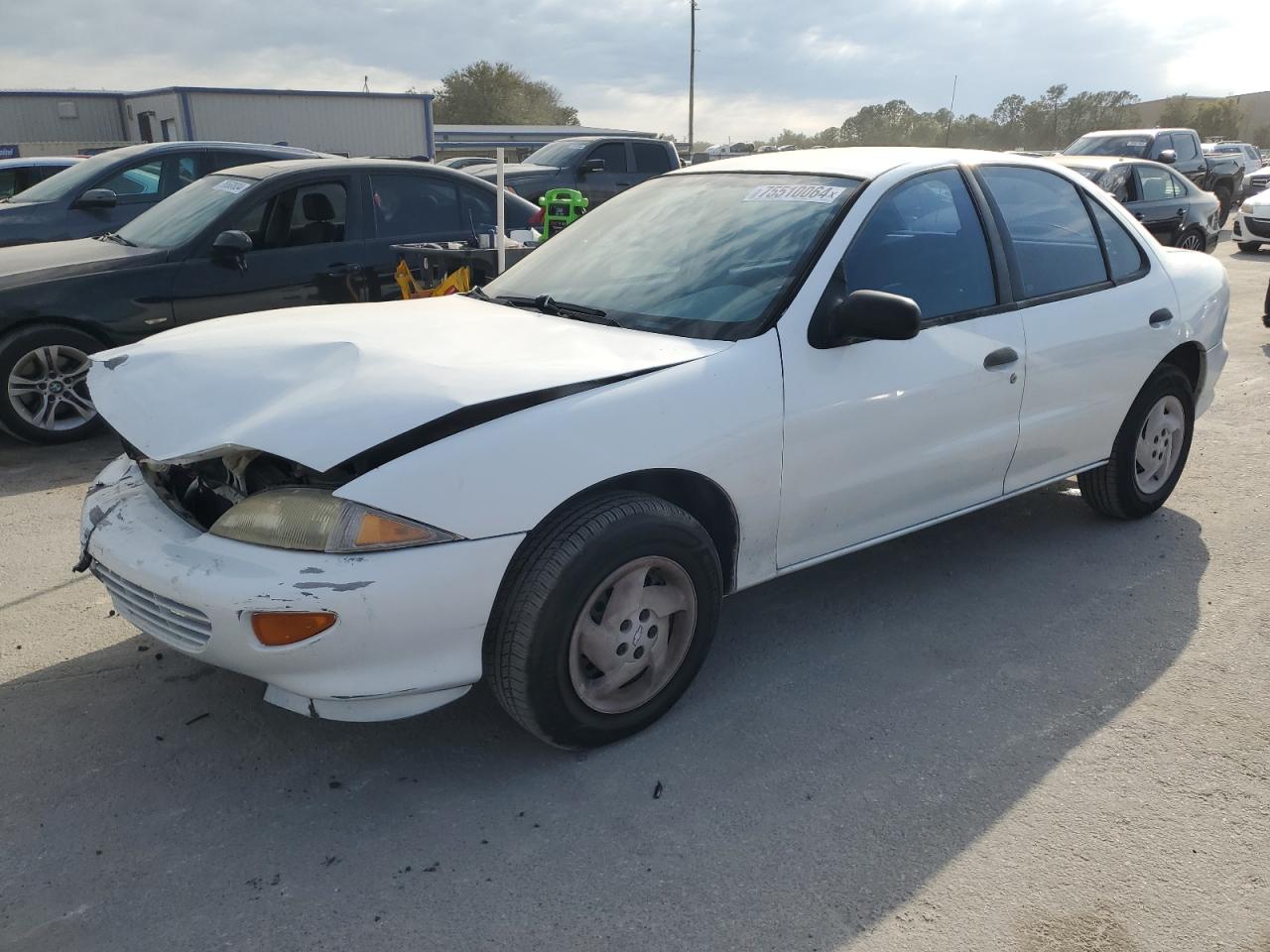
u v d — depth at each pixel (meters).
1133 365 4.20
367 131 29.16
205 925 2.19
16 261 5.98
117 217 8.37
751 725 3.00
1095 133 17.72
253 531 2.45
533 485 2.51
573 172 14.08
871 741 2.92
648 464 2.70
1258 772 2.79
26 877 2.33
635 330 3.14
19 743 2.86
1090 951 2.15
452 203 7.23
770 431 2.96
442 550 2.40
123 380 2.96
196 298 6.10
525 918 2.22
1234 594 3.93
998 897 2.30
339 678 2.41
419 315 3.40
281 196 6.45
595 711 2.77
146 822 2.53
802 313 3.08
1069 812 2.61
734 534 3.01
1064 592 3.94
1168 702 3.14
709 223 3.56
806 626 3.65
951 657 3.42
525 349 2.90
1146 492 4.59
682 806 2.62
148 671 3.27
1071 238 4.08
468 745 2.89
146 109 28.73
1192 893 2.32
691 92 43.91
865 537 3.42
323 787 2.69
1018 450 3.83
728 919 2.23
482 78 71.94
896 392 3.28
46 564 4.11
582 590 2.59
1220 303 4.73
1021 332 3.70
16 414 5.64
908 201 3.49
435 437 2.46
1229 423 6.41
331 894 2.29
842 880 2.35
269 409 2.56
